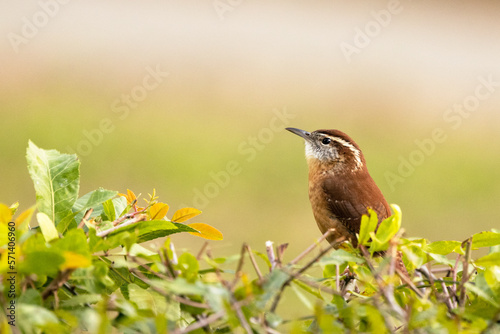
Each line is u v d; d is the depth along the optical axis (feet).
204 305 10.30
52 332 9.11
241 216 48.14
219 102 69.41
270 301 10.75
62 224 11.85
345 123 69.10
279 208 50.44
